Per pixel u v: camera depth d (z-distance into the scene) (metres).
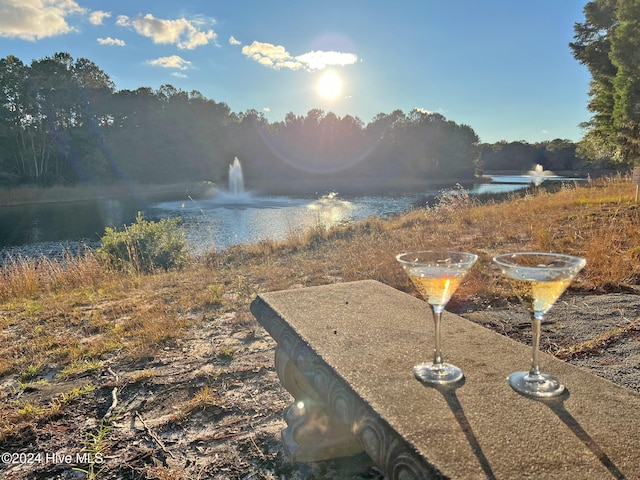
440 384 1.25
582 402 1.15
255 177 61.91
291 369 2.00
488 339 1.62
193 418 2.49
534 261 1.30
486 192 31.33
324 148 69.12
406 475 0.95
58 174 42.75
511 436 1.00
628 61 22.53
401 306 2.06
